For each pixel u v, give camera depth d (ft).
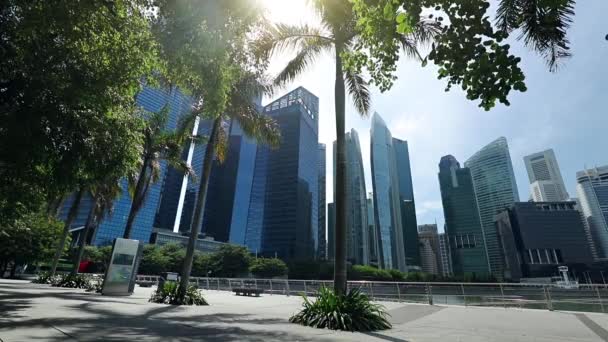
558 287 52.08
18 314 30.83
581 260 499.51
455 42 13.83
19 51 23.30
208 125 77.87
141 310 41.37
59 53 24.90
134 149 36.29
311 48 48.49
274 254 431.43
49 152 27.50
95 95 27.04
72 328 25.04
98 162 31.45
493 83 13.53
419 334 28.50
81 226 276.21
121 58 27.07
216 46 24.43
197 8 22.88
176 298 54.34
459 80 14.29
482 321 38.24
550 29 20.18
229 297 76.38
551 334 29.48
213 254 303.27
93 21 24.35
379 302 64.54
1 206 40.70
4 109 23.91
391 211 636.89
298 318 34.24
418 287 63.52
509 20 20.57
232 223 439.22
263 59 45.19
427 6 14.19
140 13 25.90
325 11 43.55
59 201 100.22
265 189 463.42
